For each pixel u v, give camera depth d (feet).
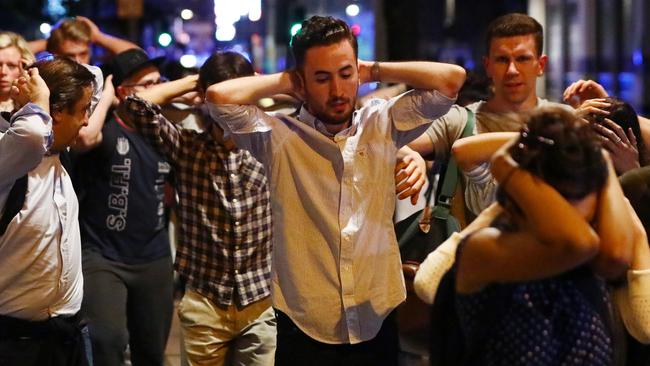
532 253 10.41
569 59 43.29
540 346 10.78
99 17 41.83
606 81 42.39
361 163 13.76
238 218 17.21
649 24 41.14
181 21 56.18
